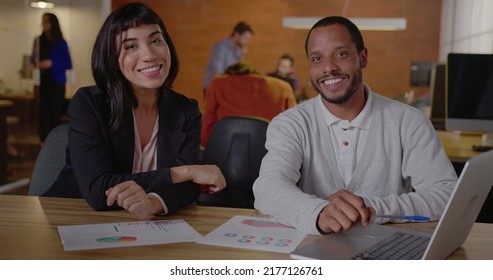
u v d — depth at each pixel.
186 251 1.11
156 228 1.29
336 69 1.59
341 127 1.67
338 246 1.12
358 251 1.09
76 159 1.57
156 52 1.62
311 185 1.67
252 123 2.21
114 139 1.66
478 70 2.96
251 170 2.21
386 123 1.68
